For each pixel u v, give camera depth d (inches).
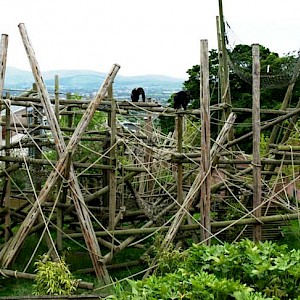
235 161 499.8
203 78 456.1
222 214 566.3
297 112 554.6
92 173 587.5
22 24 454.9
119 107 502.0
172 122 1007.0
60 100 512.1
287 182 613.0
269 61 859.4
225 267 270.4
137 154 624.1
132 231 468.1
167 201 571.2
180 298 229.1
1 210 504.7
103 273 445.4
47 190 438.6
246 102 914.7
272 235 576.4
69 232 542.0
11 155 525.7
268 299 218.8
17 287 425.1
